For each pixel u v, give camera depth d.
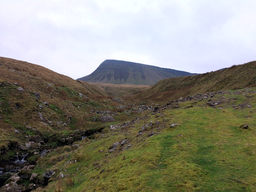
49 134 35.84
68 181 15.65
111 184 11.59
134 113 58.38
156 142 16.09
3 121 33.91
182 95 76.94
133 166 12.96
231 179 10.23
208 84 69.00
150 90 116.00
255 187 9.40
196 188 9.62
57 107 48.34
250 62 60.09
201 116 22.00
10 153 26.62
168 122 21.44
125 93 159.62
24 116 38.12
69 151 27.09
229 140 15.16
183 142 15.52
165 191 9.57
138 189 10.14
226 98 30.02
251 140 14.77
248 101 26.70
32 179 19.83
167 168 11.88
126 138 21.80
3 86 43.66
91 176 15.19
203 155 13.17
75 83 85.44
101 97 74.75
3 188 18.44
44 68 88.44
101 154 20.34
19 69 67.06
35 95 48.03
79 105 56.38
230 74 61.75
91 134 35.56
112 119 49.91
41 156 27.03
